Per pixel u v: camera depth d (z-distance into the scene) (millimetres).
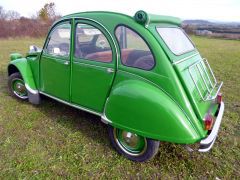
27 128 3699
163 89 2561
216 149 3344
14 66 4535
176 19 3447
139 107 2578
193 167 2963
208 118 2570
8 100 4719
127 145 3018
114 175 2787
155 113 2510
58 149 3207
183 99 2494
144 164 2977
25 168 2834
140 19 2674
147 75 2629
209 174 2861
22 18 20188
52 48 3639
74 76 3320
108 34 2881
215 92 3262
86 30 3107
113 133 3068
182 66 2684
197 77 3018
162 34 2844
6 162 2918
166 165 2973
